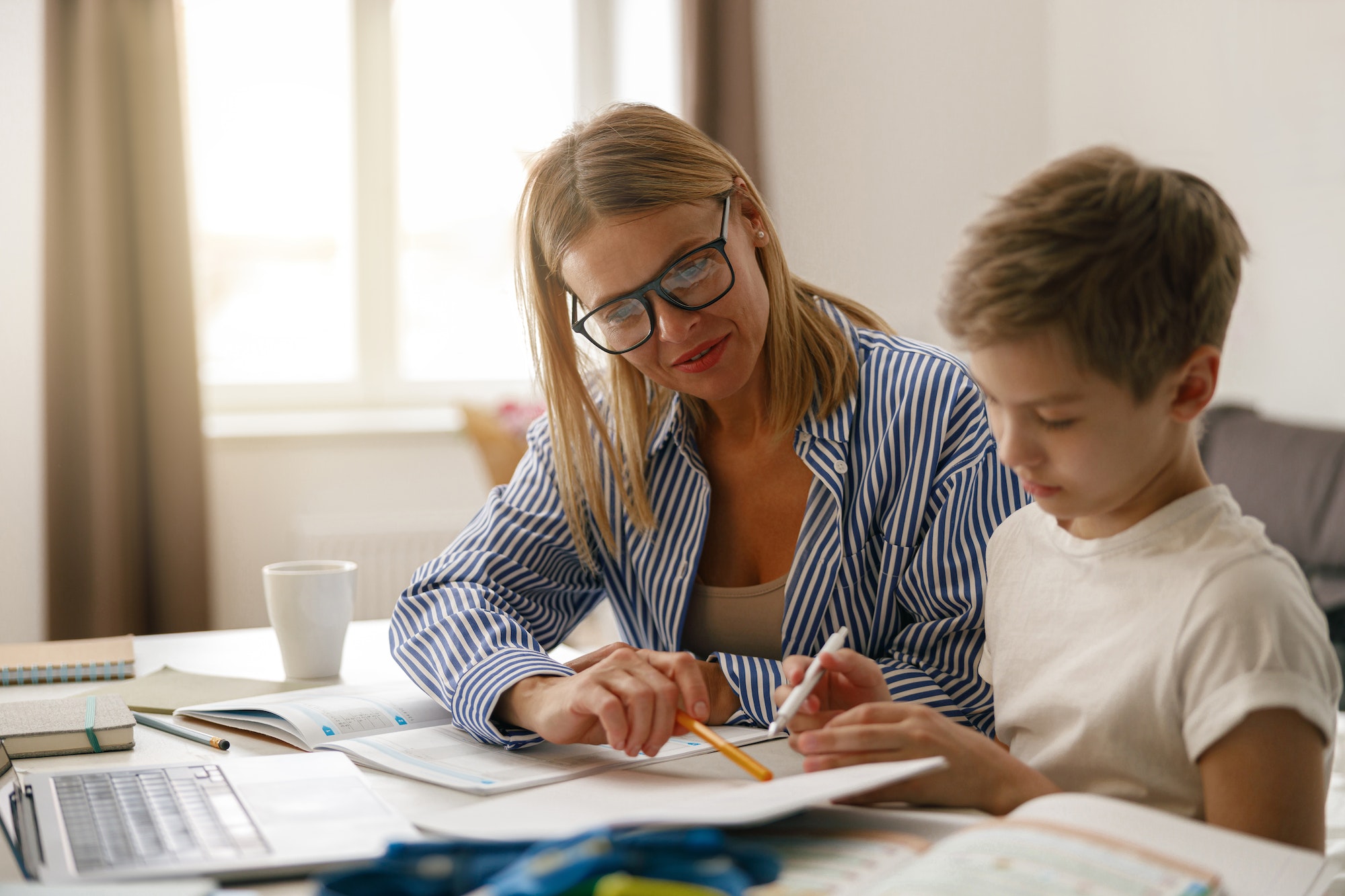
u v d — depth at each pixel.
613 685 0.82
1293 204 2.68
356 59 3.31
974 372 0.69
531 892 0.45
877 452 1.04
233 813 0.68
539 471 1.16
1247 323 2.80
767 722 0.94
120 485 2.82
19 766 0.84
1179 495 0.72
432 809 0.73
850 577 1.05
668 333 0.97
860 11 3.22
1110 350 0.64
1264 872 0.54
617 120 1.01
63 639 2.79
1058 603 0.78
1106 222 0.65
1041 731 0.77
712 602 1.10
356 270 3.35
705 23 3.05
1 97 2.78
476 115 3.43
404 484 3.20
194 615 2.88
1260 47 2.74
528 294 1.10
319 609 1.12
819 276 3.22
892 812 0.66
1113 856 0.52
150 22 2.83
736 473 1.11
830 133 3.21
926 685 0.97
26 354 2.81
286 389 3.32
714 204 0.99
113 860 0.60
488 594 1.04
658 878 0.47
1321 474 2.29
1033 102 3.36
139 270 2.85
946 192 3.31
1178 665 0.67
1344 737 1.30
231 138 3.25
